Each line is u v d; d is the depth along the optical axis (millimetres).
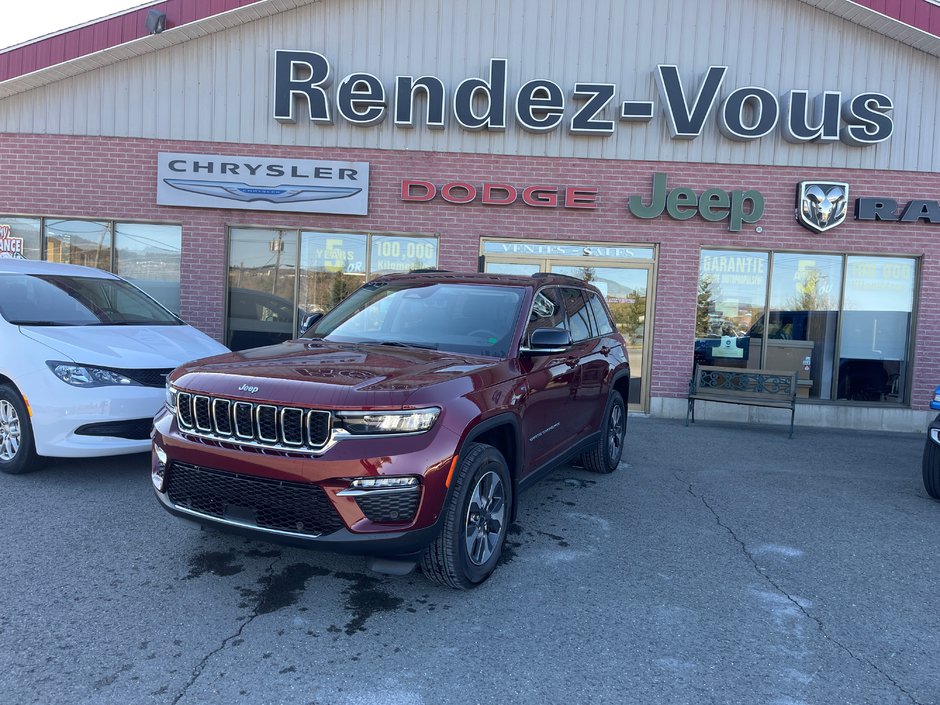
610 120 10008
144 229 10367
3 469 5621
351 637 3326
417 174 10102
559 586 4016
